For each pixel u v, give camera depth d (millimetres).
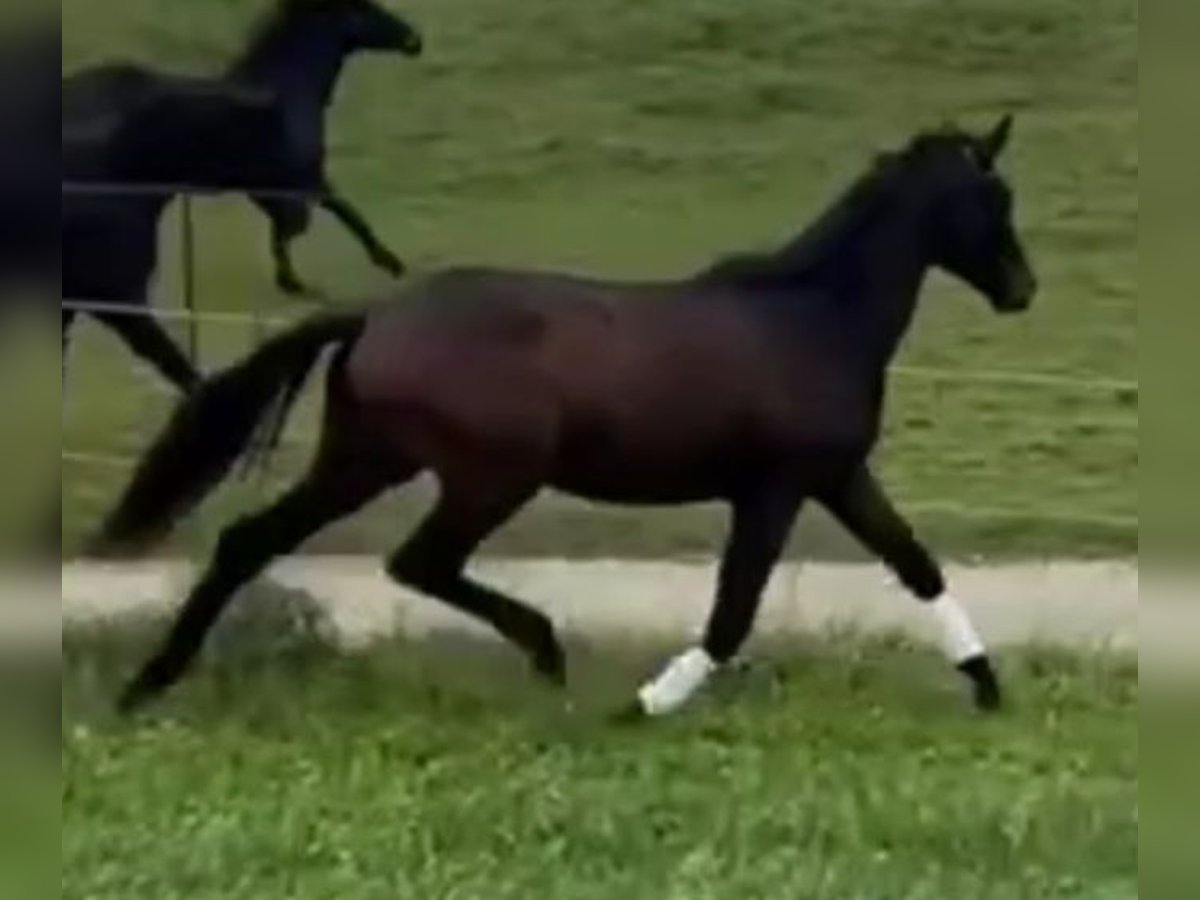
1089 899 7680
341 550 12367
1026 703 9984
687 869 7922
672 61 17703
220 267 15727
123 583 11070
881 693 10055
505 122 17469
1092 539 13094
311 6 14000
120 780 8656
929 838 8211
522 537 12867
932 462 14219
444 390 9688
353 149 17312
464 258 16547
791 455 9883
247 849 8039
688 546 12852
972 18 17641
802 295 10023
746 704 9828
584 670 10391
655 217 16906
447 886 7781
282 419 9820
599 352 9781
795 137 17375
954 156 10273
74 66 16875
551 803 8539
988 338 15547
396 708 9672
